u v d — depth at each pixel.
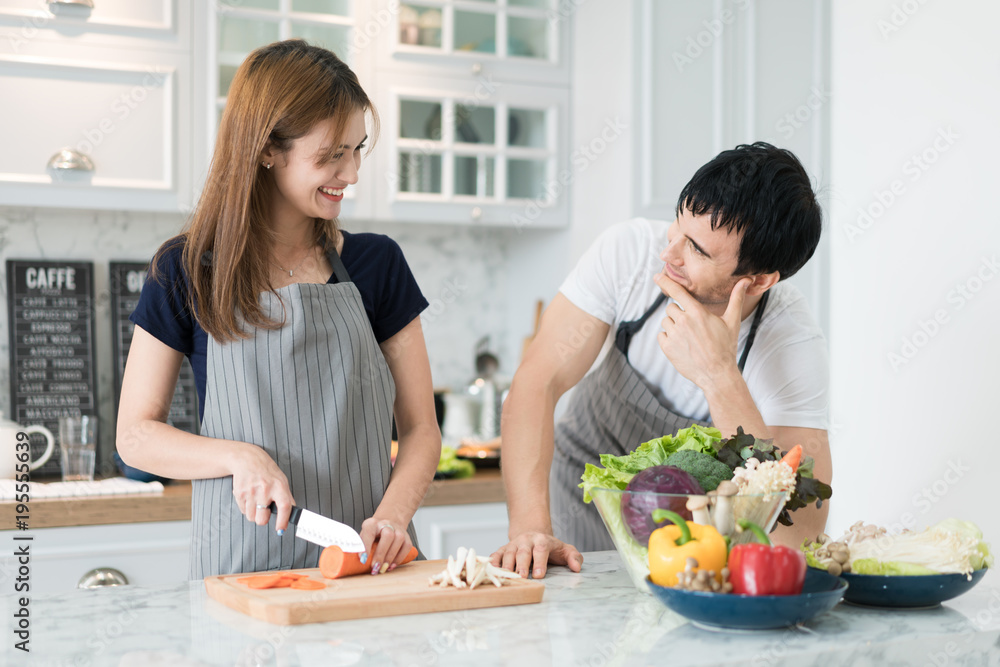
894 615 0.92
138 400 1.16
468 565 0.96
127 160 2.18
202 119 2.24
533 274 2.84
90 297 2.38
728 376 1.18
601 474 0.99
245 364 1.14
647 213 2.42
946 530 0.96
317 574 1.04
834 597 0.83
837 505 2.27
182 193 2.22
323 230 1.26
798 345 1.37
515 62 2.54
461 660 0.77
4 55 2.07
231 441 1.09
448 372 2.89
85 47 2.13
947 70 1.95
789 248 1.14
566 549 1.15
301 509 1.03
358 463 1.19
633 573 0.97
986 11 1.84
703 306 1.23
